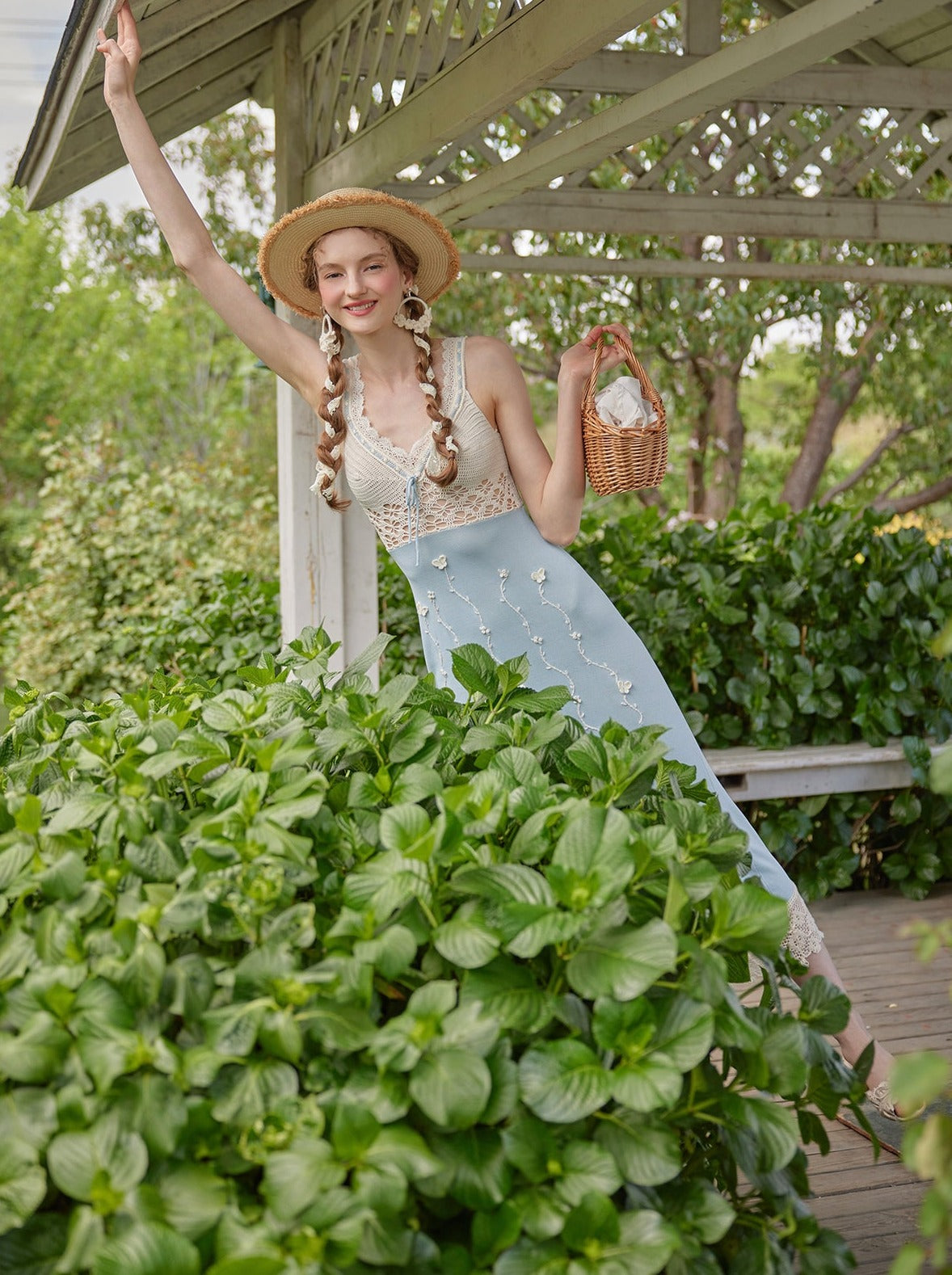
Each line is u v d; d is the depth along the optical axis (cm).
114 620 727
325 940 146
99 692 719
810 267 511
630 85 407
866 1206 225
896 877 429
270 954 139
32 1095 132
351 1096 133
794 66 250
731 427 1002
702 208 455
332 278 248
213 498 771
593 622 256
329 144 407
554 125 407
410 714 185
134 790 164
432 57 325
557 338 877
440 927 143
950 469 986
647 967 136
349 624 418
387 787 171
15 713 216
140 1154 125
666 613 434
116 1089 131
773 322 873
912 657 430
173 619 507
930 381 912
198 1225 124
